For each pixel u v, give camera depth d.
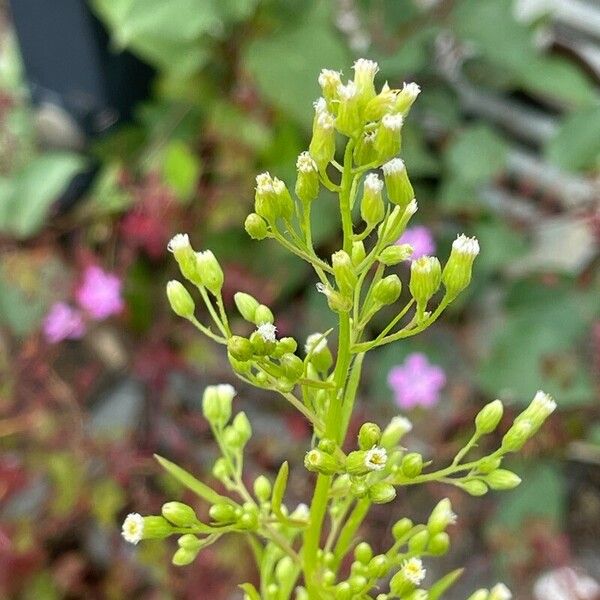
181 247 0.07
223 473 0.08
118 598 0.17
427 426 0.17
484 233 0.18
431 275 0.06
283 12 0.17
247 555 0.16
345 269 0.06
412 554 0.08
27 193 0.17
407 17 0.18
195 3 0.15
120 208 0.18
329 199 0.17
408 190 0.06
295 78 0.16
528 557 0.16
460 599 0.17
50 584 0.17
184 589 0.16
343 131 0.06
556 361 0.16
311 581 0.08
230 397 0.08
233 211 0.18
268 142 0.18
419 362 0.17
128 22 0.15
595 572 0.18
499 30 0.17
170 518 0.07
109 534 0.18
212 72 0.18
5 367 0.17
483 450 0.17
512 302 0.18
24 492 0.18
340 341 0.07
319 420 0.07
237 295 0.07
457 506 0.17
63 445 0.17
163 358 0.18
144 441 0.18
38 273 0.18
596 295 0.17
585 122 0.16
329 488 0.07
